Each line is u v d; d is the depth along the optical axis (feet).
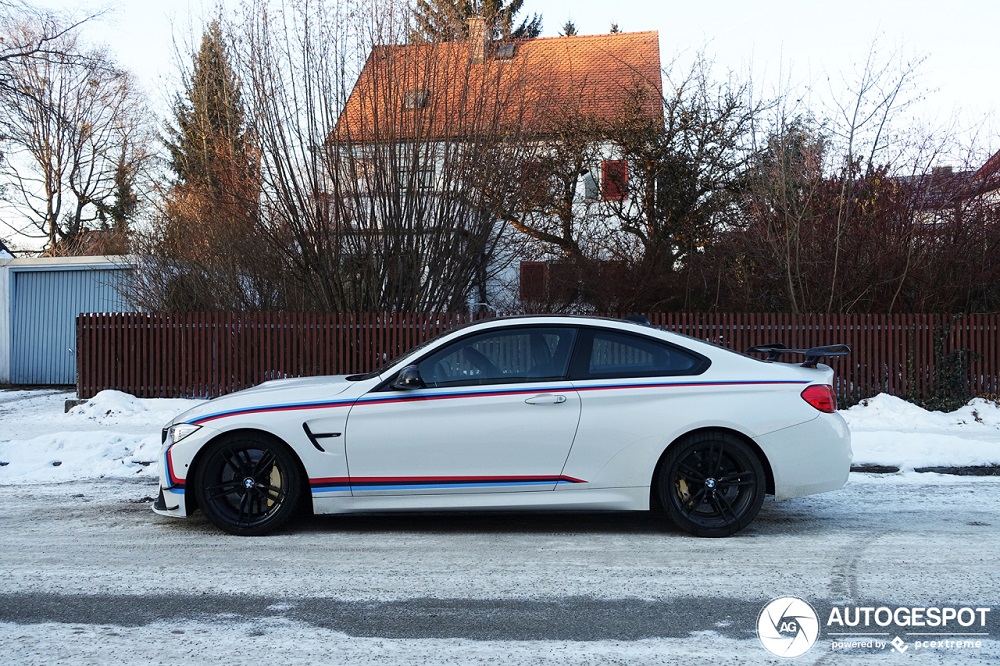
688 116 60.49
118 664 12.16
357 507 18.95
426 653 12.54
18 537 19.47
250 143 44.91
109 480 26.35
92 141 101.96
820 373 19.66
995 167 44.98
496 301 51.55
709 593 15.30
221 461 19.36
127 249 54.70
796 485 18.88
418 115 44.93
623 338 19.51
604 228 60.18
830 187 46.62
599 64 80.02
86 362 44.06
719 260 51.93
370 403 19.01
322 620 13.94
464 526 20.49
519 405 18.84
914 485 25.36
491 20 47.01
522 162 46.80
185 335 43.73
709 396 18.86
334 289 46.06
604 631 13.44
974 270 43.06
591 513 21.86
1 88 48.34
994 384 39.81
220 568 16.90
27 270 60.39
